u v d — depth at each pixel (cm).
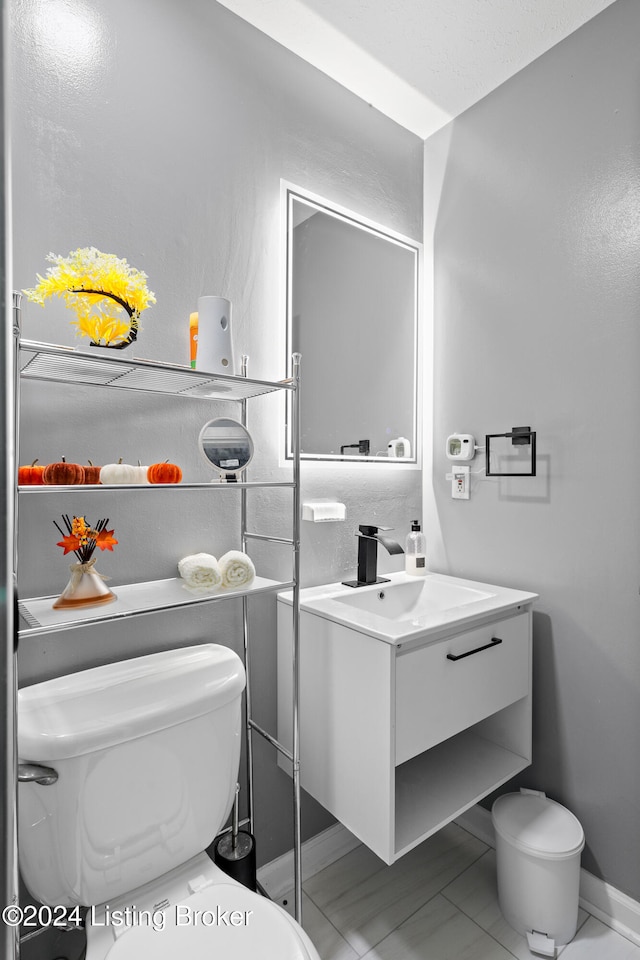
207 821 111
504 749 159
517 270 169
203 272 137
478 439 181
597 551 148
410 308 193
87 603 101
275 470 153
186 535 134
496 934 135
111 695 105
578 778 151
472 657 135
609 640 145
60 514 114
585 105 150
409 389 193
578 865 133
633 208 140
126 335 104
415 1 142
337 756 130
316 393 165
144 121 127
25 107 110
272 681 152
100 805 95
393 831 114
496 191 175
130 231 124
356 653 123
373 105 182
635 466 140
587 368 150
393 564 189
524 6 144
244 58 147
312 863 157
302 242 161
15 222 108
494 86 174
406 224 193
